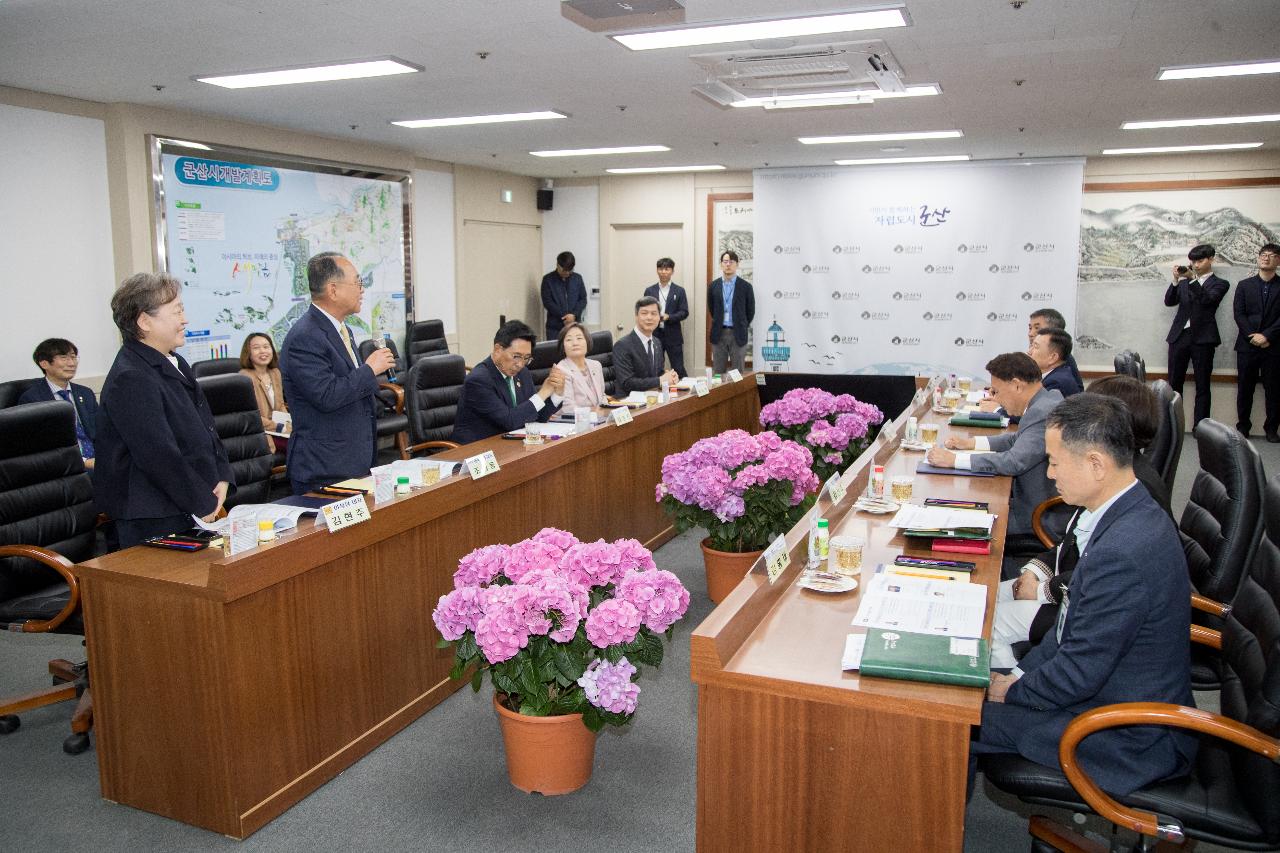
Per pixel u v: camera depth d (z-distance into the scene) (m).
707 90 5.04
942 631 1.97
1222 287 8.26
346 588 2.75
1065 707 1.96
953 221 9.30
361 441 3.42
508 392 4.70
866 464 3.46
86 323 6.00
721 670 1.83
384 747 2.94
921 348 9.59
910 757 1.73
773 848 1.86
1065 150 8.47
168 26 4.12
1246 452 2.49
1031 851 2.34
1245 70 5.08
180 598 2.37
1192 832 1.82
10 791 2.69
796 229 9.77
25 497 3.08
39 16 3.94
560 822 2.54
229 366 5.82
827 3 3.77
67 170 5.83
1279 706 1.72
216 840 2.44
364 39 4.38
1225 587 2.47
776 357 10.02
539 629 2.32
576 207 10.98
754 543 3.90
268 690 2.49
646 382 6.12
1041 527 3.55
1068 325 9.09
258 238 7.11
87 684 3.07
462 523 3.30
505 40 4.40
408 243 8.79
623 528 4.72
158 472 2.73
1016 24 4.14
